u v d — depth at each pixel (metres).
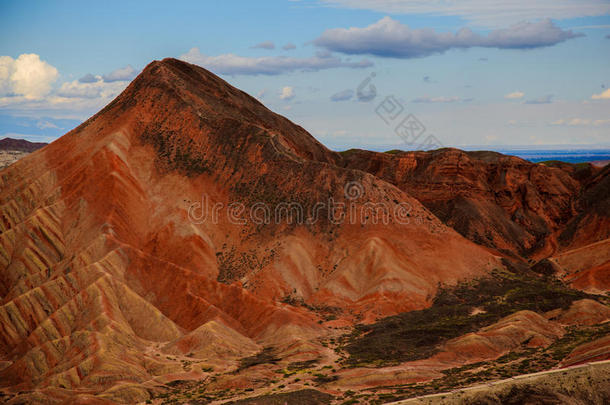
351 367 81.25
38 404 74.31
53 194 125.94
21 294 106.94
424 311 105.19
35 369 86.25
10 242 118.06
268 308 102.00
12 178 136.75
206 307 102.62
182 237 120.00
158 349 92.25
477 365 78.31
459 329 93.38
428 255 121.38
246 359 87.94
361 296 110.81
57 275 107.25
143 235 121.19
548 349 82.06
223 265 118.50
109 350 85.56
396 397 66.25
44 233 117.75
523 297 107.62
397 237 122.56
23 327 99.12
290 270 114.44
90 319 93.81
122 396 74.88
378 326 98.81
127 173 128.88
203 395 74.38
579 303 100.81
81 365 82.31
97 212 120.31
